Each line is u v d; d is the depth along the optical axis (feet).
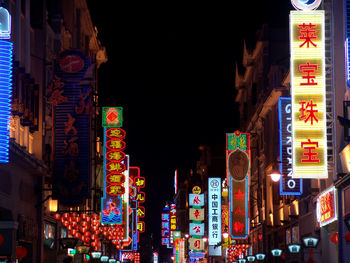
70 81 135.85
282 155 142.72
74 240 147.64
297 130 110.22
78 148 134.31
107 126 186.39
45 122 135.33
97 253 170.40
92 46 233.14
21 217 111.55
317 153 109.60
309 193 140.97
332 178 122.83
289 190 140.97
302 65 111.24
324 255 131.03
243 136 202.28
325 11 117.50
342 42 114.93
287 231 167.73
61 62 135.85
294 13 112.16
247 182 199.52
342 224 108.78
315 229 133.59
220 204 263.08
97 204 209.77
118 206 207.21
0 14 76.89
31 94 108.78
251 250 227.81
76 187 132.87
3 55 78.69
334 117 114.01
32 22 133.69
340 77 114.21
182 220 509.76
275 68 177.58
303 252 137.90
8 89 79.25
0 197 100.17
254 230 220.84
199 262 380.78
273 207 183.11
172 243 526.98
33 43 132.77
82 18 200.95
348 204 104.32
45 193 138.92
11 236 101.24
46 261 143.13
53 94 134.92
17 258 100.73
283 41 205.05
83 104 135.13
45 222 138.62
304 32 111.75
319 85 110.83
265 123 196.95
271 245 190.80
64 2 181.37
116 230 219.41
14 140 98.84
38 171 122.01
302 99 110.73
